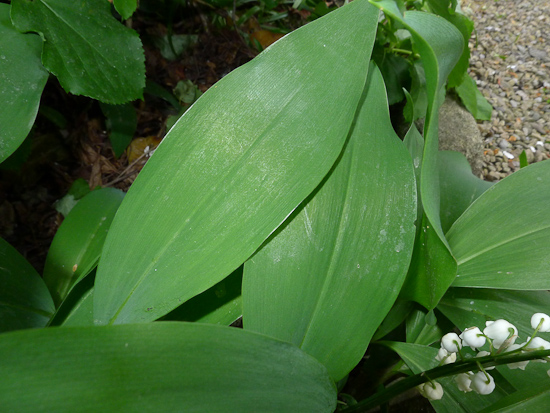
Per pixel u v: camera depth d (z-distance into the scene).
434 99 0.19
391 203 0.19
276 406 0.13
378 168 0.20
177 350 0.12
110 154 0.38
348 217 0.19
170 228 0.18
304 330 0.17
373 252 0.19
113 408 0.10
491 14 0.83
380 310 0.18
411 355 0.22
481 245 0.23
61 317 0.21
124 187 0.36
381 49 0.41
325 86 0.20
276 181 0.18
